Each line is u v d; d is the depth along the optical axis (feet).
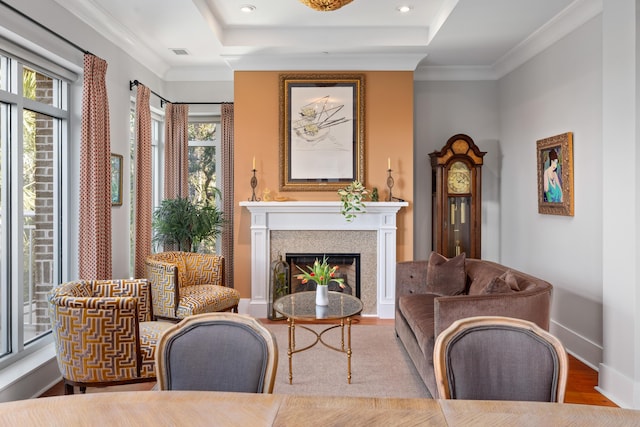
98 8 11.21
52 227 10.93
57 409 3.93
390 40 14.03
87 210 10.80
